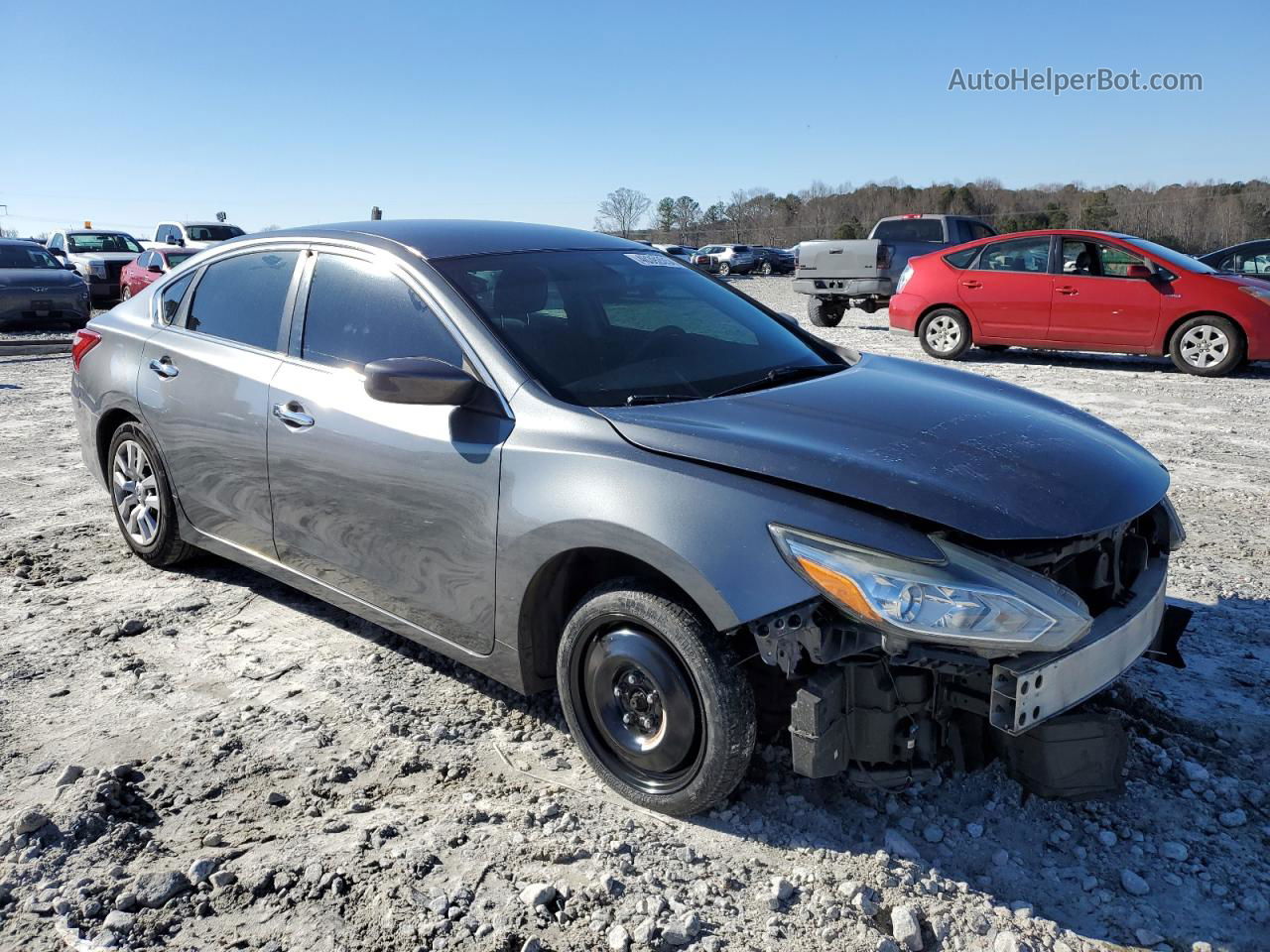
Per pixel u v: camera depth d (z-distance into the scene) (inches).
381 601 138.5
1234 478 255.8
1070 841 108.7
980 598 95.3
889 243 674.8
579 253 153.6
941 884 100.9
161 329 176.7
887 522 99.0
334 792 117.3
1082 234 461.7
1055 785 111.6
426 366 118.8
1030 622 96.6
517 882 101.3
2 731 130.0
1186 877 103.3
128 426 180.4
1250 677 144.0
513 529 116.6
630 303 144.7
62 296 624.4
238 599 175.2
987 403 130.6
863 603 95.5
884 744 104.9
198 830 110.0
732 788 107.6
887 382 136.2
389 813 113.1
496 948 92.4
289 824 110.9
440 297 132.4
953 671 100.3
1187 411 350.6
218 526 164.9
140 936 93.7
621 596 109.7
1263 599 172.4
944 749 113.5
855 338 589.9
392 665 150.2
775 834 109.1
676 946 92.6
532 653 122.5
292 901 98.3
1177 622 126.7
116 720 133.3
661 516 104.5
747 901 98.9
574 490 111.0
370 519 134.6
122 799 114.7
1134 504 111.3
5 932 94.1
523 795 116.9
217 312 166.9
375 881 101.2
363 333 140.4
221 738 128.7
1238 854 106.6
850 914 96.6
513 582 118.3
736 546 100.8
